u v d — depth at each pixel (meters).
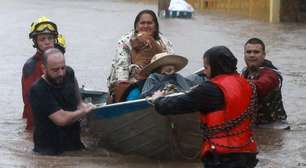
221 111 8.28
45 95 11.73
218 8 44.66
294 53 26.23
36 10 41.62
